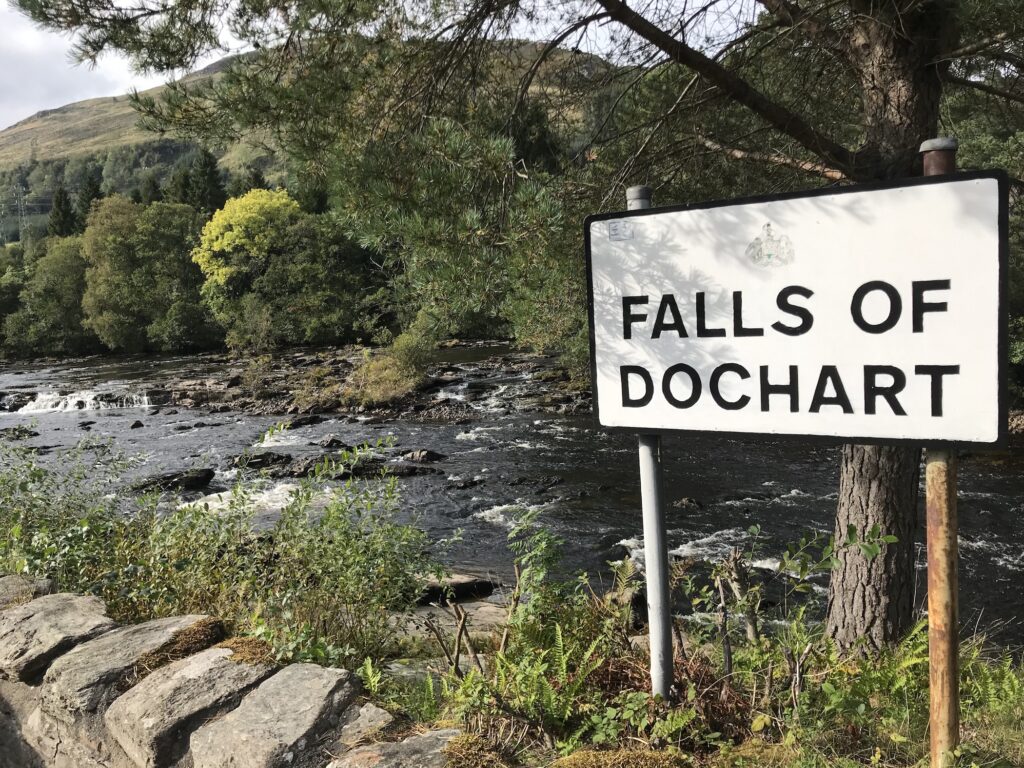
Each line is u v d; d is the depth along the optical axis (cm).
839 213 193
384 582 430
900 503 487
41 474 492
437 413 2345
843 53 502
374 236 423
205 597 397
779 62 583
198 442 2033
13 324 5125
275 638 286
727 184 626
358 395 2583
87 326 5016
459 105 560
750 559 333
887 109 470
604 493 1430
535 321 559
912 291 185
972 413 180
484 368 3138
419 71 539
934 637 192
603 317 235
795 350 203
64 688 256
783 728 271
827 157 469
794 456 1620
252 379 3081
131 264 5050
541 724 246
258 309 4503
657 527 237
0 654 285
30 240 8400
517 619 316
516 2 516
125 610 379
